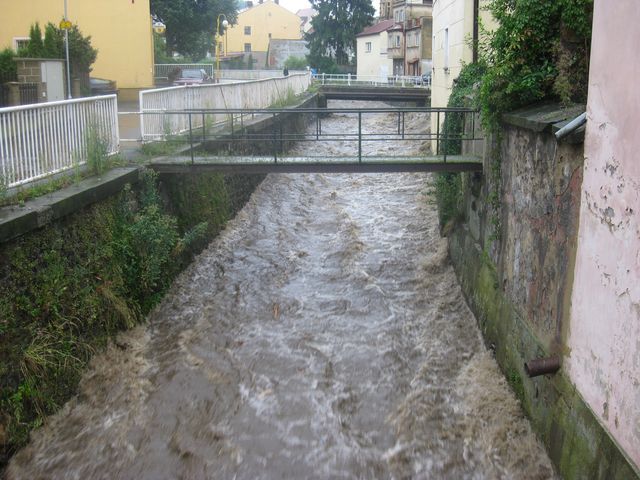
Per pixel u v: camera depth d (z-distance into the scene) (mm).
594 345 5766
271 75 38906
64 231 8109
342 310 11055
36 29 22266
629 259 5090
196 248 12641
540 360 6625
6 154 8062
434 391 8539
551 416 6770
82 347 8203
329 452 7285
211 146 14000
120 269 9336
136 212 10211
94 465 6949
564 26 8023
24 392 6965
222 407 8094
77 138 9727
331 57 61000
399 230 15234
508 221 8734
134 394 8258
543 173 7281
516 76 8414
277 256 13469
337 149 25156
